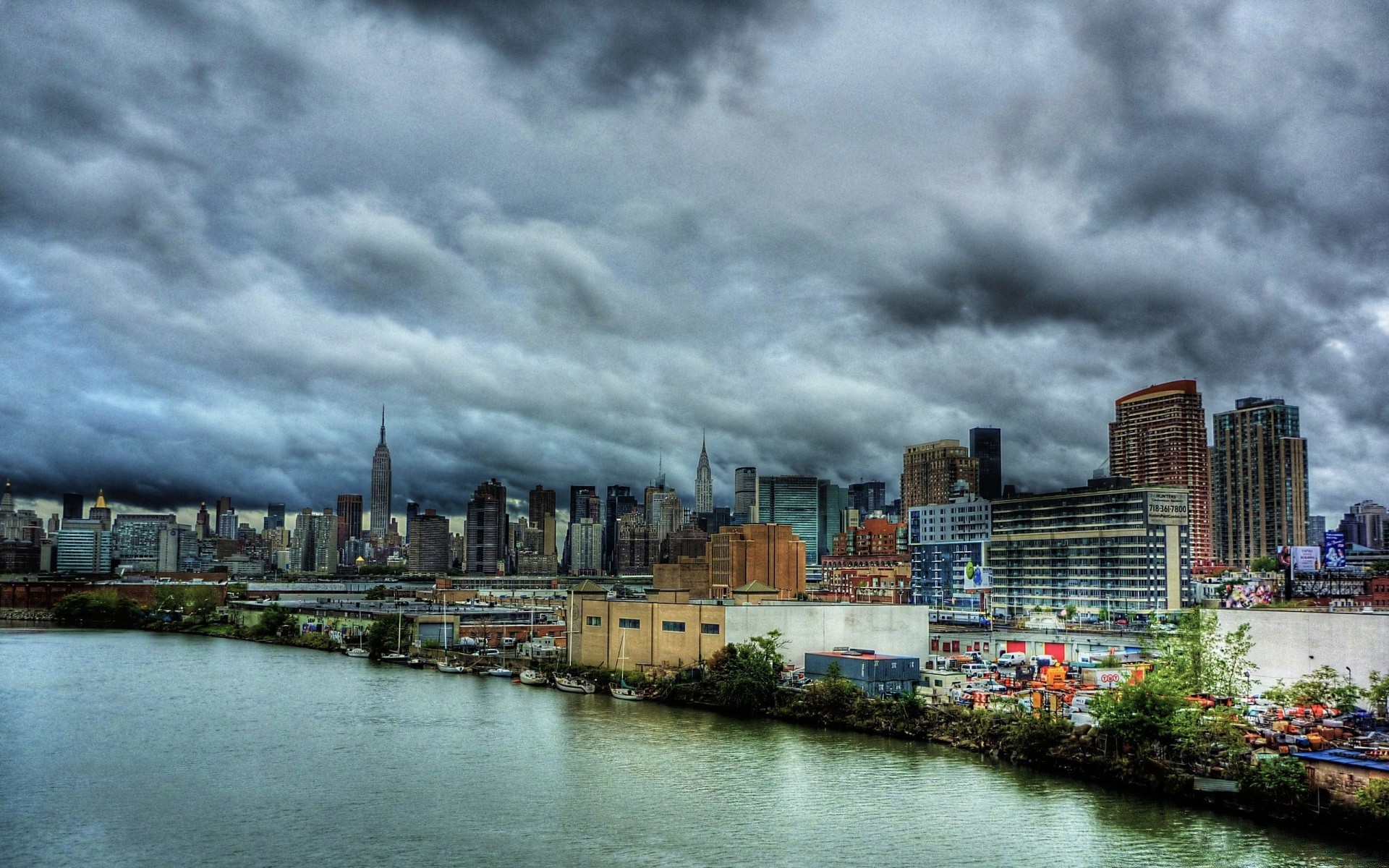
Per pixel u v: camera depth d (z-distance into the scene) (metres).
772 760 169.25
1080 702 180.00
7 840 130.12
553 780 156.50
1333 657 181.75
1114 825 131.62
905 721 190.38
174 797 149.00
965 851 123.44
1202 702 170.62
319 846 127.44
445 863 121.31
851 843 126.50
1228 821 133.62
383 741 187.00
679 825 134.12
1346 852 121.06
